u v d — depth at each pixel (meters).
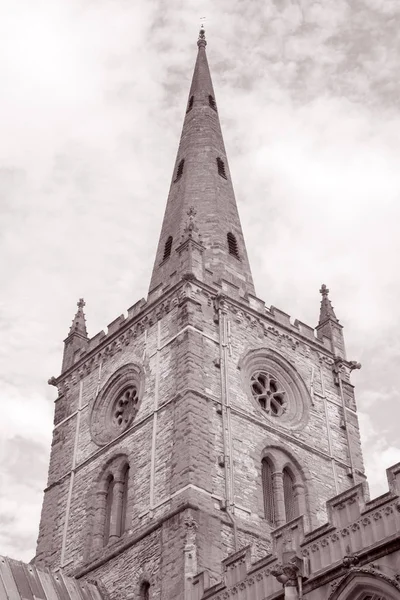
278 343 55.66
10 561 43.03
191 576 40.81
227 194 65.62
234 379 51.06
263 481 48.59
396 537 31.39
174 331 52.38
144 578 43.22
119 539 46.31
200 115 72.31
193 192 64.12
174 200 65.06
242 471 47.09
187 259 55.34
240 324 54.31
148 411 50.31
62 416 57.22
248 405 50.59
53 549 50.12
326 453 52.25
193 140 69.31
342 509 34.47
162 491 45.59
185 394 48.03
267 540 45.06
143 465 48.03
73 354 60.62
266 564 36.72
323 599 32.97
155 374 51.69
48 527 51.66
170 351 51.66
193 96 75.00
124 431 51.09
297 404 53.72
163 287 56.31
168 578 41.62
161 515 44.59
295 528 36.25
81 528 49.41
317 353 57.56
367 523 33.03
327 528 34.53
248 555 38.22
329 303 62.31
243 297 56.09
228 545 43.34
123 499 49.03
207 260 59.38
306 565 34.44
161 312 54.50
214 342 51.94
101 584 45.38
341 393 56.56
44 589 42.66
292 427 51.91
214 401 48.94
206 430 47.19
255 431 49.62
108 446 51.59
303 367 55.84
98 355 57.78
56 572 44.84
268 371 54.06
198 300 53.22
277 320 56.66
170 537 43.00
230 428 48.38
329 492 50.44
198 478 44.75
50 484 53.97
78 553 48.31
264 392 52.62
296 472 50.03
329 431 53.75
